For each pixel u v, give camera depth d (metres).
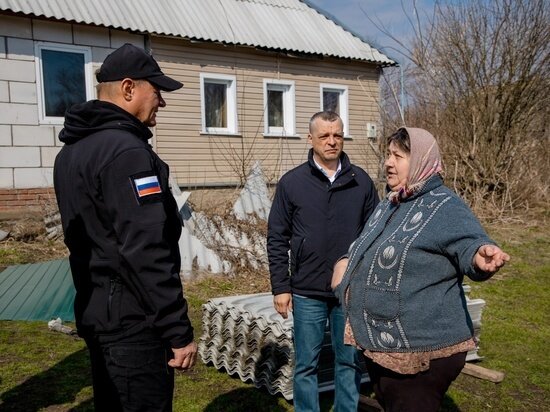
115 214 2.02
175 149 11.46
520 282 7.20
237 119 12.38
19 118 9.45
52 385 3.93
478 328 4.66
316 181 3.22
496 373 4.30
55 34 9.79
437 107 11.74
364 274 2.37
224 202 9.60
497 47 11.05
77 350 4.61
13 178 9.39
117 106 2.20
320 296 3.17
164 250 2.05
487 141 11.26
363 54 13.97
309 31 13.62
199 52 11.70
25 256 7.63
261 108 12.75
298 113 13.41
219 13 12.32
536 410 3.84
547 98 11.22
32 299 5.90
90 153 2.09
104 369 2.17
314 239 3.15
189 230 7.37
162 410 2.20
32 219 8.79
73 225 2.16
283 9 13.91
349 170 3.25
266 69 12.78
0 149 9.27
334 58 13.54
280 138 13.09
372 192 3.34
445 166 11.64
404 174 2.40
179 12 11.58
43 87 9.70
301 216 3.20
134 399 2.13
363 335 2.36
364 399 3.78
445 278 2.24
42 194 9.59
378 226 2.46
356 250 2.49
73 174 2.12
